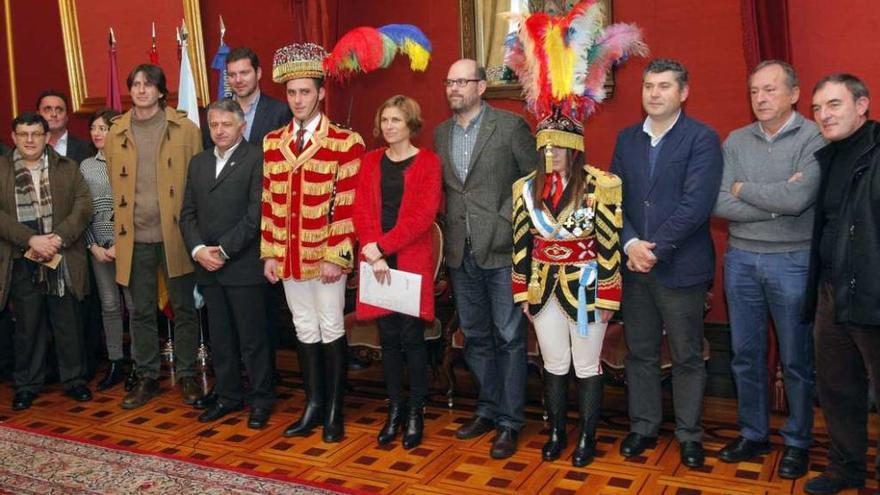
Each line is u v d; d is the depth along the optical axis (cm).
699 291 342
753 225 335
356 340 432
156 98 438
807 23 409
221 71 507
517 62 362
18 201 458
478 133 366
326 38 480
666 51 441
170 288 444
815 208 308
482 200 364
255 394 416
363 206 377
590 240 340
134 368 482
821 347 309
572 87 334
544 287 345
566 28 336
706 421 400
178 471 354
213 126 401
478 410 394
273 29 543
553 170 338
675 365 349
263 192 395
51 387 495
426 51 394
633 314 356
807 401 333
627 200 348
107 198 483
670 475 335
